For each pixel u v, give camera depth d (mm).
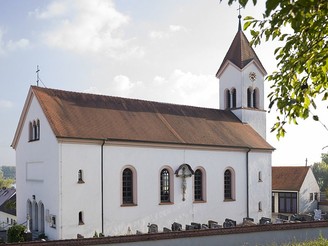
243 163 42281
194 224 33438
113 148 33344
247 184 42344
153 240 21016
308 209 58719
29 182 35062
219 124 44438
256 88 50000
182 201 37000
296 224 25250
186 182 37406
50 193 31453
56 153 30859
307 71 8359
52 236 30828
